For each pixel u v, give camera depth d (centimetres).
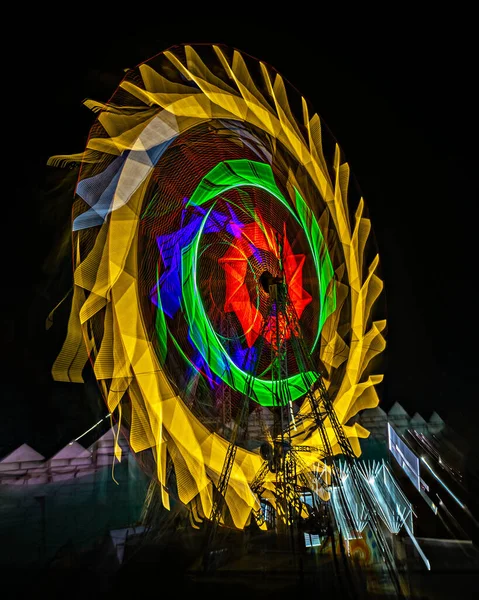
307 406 1084
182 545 827
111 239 877
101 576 698
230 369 1067
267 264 1098
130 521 955
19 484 1014
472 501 1021
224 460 923
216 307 1128
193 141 1034
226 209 1133
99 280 861
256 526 908
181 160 1016
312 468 1017
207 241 1123
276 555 775
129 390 872
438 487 1082
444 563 750
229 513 927
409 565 742
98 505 1002
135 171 923
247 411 926
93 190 878
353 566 739
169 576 695
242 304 1112
